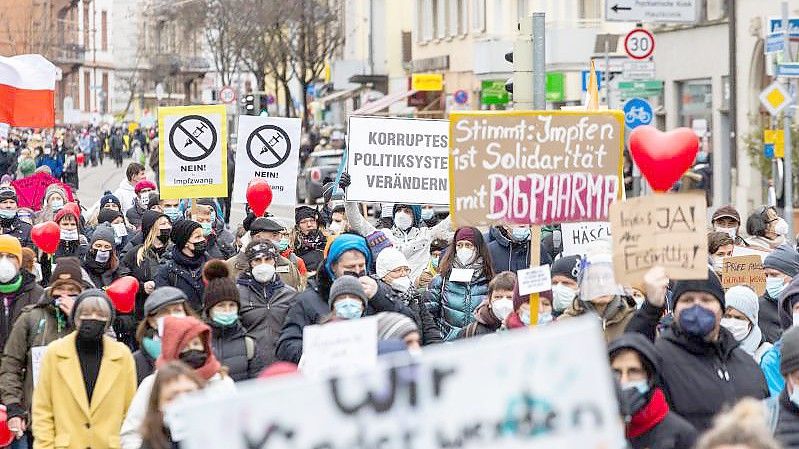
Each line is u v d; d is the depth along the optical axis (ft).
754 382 33.17
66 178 200.54
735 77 145.59
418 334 34.22
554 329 21.34
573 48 179.22
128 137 359.25
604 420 21.33
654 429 29.96
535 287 36.88
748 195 142.72
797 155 113.91
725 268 48.11
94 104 412.77
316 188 171.63
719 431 21.57
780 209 109.09
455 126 37.58
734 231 61.52
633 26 178.81
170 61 378.32
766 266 47.65
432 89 222.07
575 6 180.04
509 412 21.24
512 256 55.16
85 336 37.73
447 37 223.51
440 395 21.21
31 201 93.45
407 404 21.15
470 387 21.24
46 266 58.44
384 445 21.08
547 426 21.29
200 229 51.72
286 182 68.44
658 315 33.37
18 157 161.58
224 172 64.49
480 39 207.51
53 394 37.91
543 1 183.83
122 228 71.41
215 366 33.53
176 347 33.17
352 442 21.03
